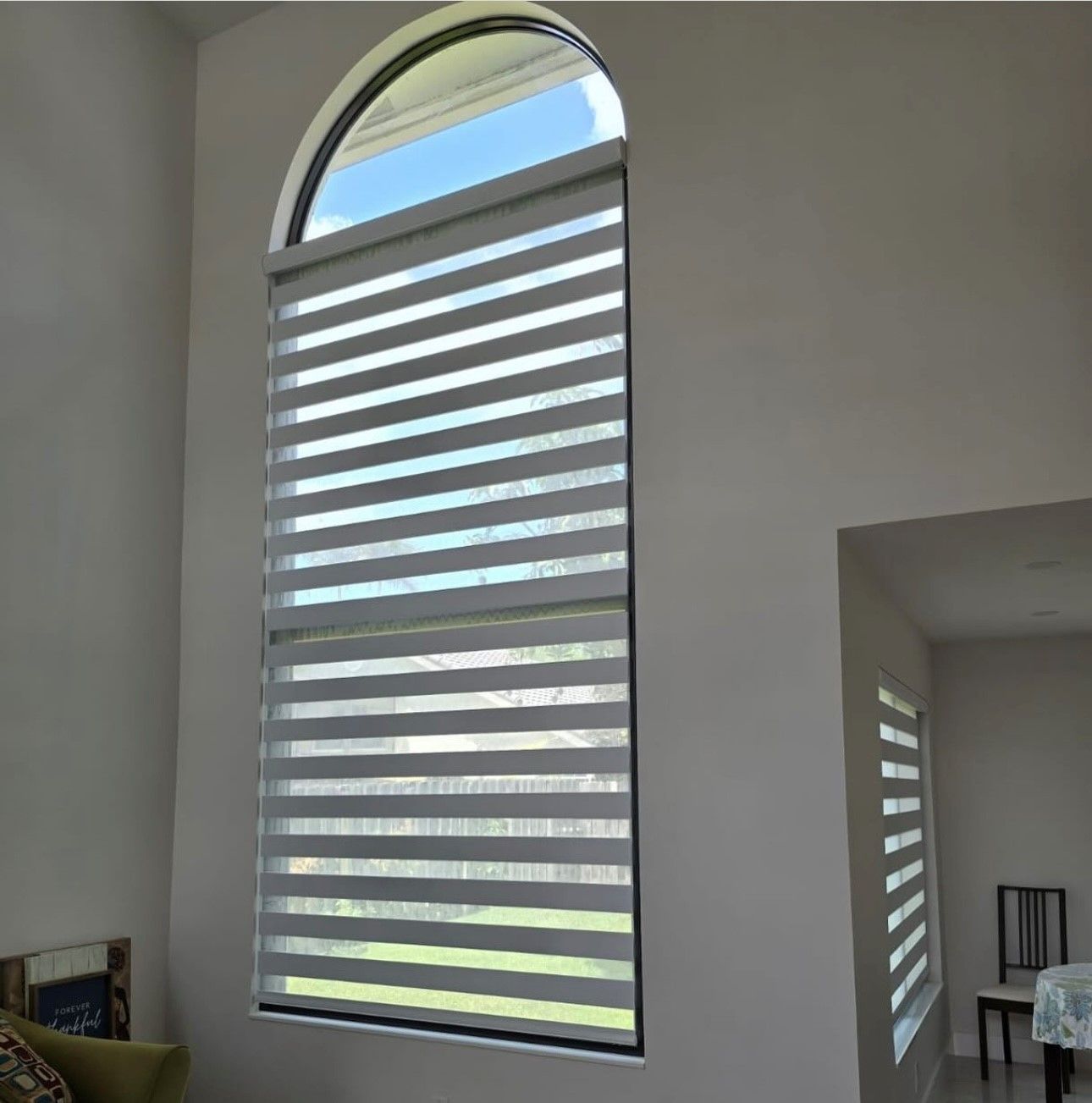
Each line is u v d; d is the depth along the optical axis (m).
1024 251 2.92
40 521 3.70
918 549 3.29
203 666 4.16
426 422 3.89
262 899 3.92
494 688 3.57
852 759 3.08
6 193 3.71
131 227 4.22
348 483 4.05
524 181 3.78
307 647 3.99
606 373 3.54
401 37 4.17
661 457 3.36
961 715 5.57
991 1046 5.27
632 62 3.64
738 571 3.19
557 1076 3.25
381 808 3.73
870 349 3.09
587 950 3.30
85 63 4.09
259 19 4.52
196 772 4.10
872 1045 3.06
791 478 3.15
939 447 2.95
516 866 3.47
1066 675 5.39
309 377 4.22
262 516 4.14
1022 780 5.40
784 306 3.24
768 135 3.36
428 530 3.80
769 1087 2.94
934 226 3.05
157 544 4.18
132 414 4.13
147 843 3.98
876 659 3.67
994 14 3.07
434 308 3.95
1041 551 3.30
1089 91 2.90
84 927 3.69
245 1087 3.79
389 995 3.66
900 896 4.32
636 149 3.57
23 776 3.54
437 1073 3.45
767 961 2.99
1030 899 5.28
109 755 3.86
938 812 5.54
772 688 3.09
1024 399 2.85
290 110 4.36
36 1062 2.96
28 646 3.61
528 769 3.47
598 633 3.42
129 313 4.16
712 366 3.32
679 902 3.13
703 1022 3.05
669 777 3.20
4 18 3.78
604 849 3.31
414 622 3.82
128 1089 2.98
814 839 2.98
